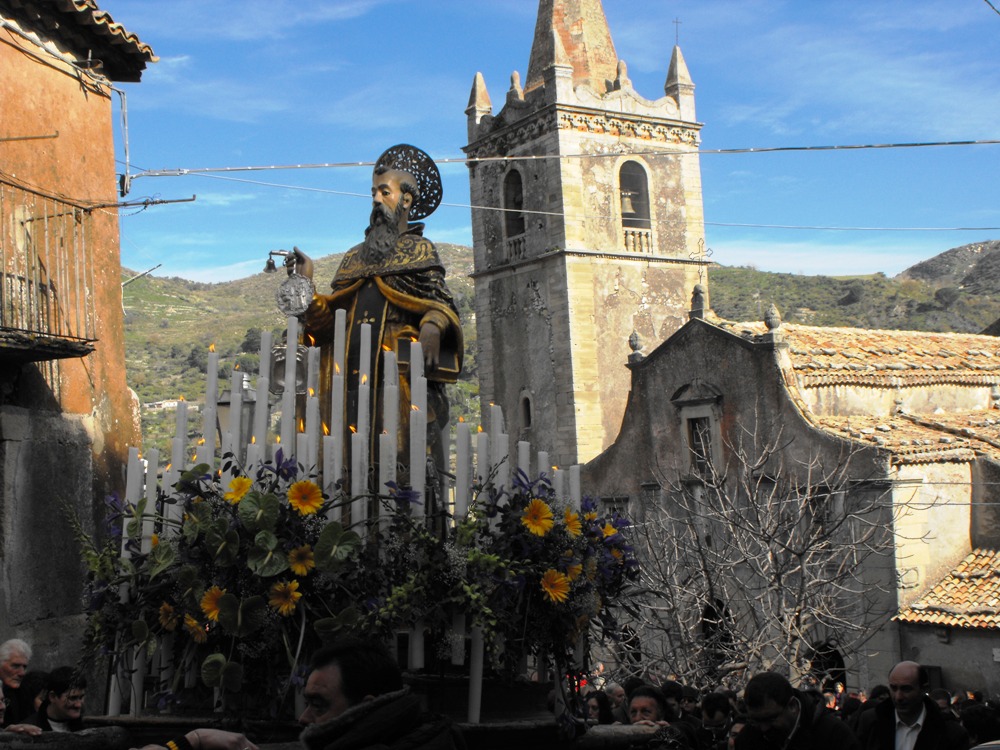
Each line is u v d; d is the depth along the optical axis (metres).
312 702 4.45
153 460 7.30
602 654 21.91
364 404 7.30
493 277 53.00
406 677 6.52
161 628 6.92
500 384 52.50
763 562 26.36
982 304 119.19
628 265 50.78
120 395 13.74
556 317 49.81
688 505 33.34
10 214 12.09
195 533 6.68
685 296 52.12
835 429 30.97
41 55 12.91
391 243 8.74
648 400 35.91
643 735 7.84
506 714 7.05
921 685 8.27
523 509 6.97
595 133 50.56
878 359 35.12
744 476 27.00
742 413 33.06
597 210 50.38
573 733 6.89
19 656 8.09
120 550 7.24
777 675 7.39
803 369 32.84
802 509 24.66
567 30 53.06
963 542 29.98
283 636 6.54
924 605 28.52
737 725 9.11
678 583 23.94
